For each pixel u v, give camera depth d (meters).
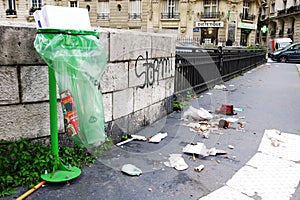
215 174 2.98
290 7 43.00
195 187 2.70
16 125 2.68
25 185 2.56
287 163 3.29
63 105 2.59
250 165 3.22
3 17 35.03
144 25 34.00
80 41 2.48
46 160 2.70
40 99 2.81
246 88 9.23
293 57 26.89
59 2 34.88
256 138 4.18
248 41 37.25
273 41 40.59
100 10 34.97
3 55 2.50
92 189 2.59
